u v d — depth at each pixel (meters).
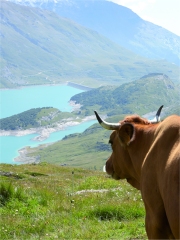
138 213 13.60
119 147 7.48
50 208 15.66
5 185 17.02
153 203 5.33
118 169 7.83
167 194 4.67
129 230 11.38
